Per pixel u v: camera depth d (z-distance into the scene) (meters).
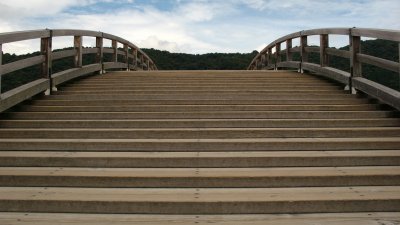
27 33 5.89
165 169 3.91
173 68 31.78
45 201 3.15
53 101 6.11
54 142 4.44
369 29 6.15
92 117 5.52
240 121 5.12
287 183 3.55
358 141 4.45
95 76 8.84
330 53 8.02
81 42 8.31
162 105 5.94
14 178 3.60
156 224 2.90
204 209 3.12
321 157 4.00
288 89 6.98
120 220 2.99
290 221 2.94
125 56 12.97
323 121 5.16
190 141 4.45
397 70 5.48
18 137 4.80
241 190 3.47
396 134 4.85
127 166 4.00
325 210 3.13
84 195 3.29
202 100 6.08
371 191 3.40
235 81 7.84
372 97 6.30
